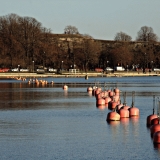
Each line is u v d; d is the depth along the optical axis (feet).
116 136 389.80
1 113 535.60
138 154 333.62
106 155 331.36
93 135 394.32
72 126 437.99
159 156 328.49
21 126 438.81
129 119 478.18
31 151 342.03
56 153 336.70
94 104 642.63
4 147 353.51
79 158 324.39
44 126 438.40
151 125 411.95
